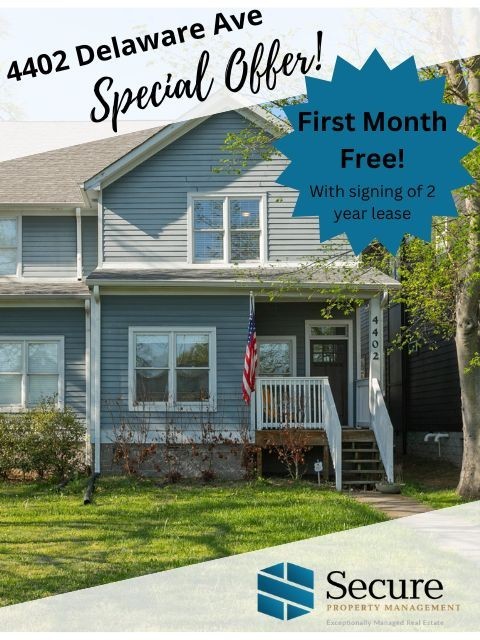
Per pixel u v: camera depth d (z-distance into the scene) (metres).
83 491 18.41
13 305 22.36
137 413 20.91
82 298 22.00
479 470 17.42
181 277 20.92
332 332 23.42
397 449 29.34
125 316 21.17
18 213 23.86
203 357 21.17
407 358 28.64
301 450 20.25
